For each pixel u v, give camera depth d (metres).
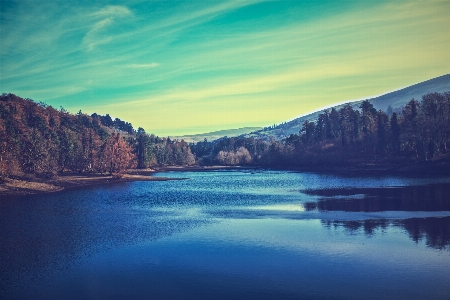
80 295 31.53
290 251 42.78
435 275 34.62
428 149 171.50
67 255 42.25
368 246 44.19
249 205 80.06
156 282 34.16
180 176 187.00
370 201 79.44
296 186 121.56
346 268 36.94
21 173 128.75
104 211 72.69
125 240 48.66
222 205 80.94
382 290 31.67
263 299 30.38
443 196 83.31
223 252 42.88
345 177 152.00
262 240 47.81
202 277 35.22
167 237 50.16
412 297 30.31
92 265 38.88
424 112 189.12
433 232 49.94
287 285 33.06
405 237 47.78
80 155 174.12
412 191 94.19
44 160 140.62
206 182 147.88
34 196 98.31
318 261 39.12
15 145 135.50
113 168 172.38
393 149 195.38
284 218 62.88
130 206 80.19
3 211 71.88
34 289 32.91
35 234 52.03
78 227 56.72
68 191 112.62
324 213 66.69
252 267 37.72
